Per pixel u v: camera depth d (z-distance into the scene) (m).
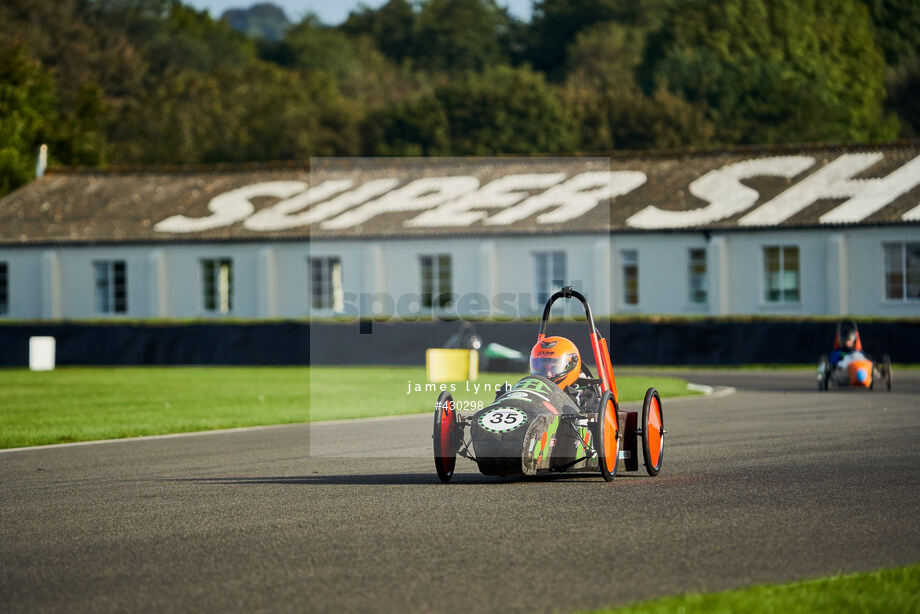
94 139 144.75
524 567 14.69
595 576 14.18
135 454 28.45
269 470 24.77
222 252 87.56
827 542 15.98
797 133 145.38
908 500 19.28
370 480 22.83
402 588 13.74
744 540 16.14
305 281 86.00
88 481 23.58
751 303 78.94
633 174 87.62
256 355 72.31
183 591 13.80
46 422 37.25
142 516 19.00
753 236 78.75
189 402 44.84
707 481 21.75
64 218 92.44
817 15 171.38
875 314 76.25
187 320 74.88
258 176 96.94
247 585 14.02
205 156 162.12
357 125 157.88
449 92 154.00
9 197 96.38
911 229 75.44
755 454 25.95
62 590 13.98
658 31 172.12
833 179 81.88
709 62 155.88
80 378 61.62
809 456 25.47
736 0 163.50
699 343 67.06
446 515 18.44
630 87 167.88
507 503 19.48
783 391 47.16
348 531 17.25
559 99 156.62
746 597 12.89
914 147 84.19
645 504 19.17
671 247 80.44
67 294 89.75
